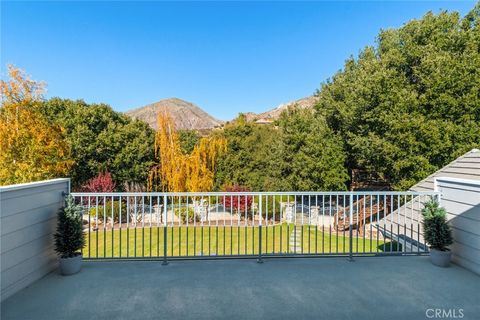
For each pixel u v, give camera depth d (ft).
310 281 9.69
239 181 48.34
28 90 28.81
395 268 10.90
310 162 39.60
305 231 32.99
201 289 9.05
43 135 28.04
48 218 10.50
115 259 11.66
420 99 34.04
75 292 8.80
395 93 34.76
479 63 32.63
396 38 44.73
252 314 7.53
